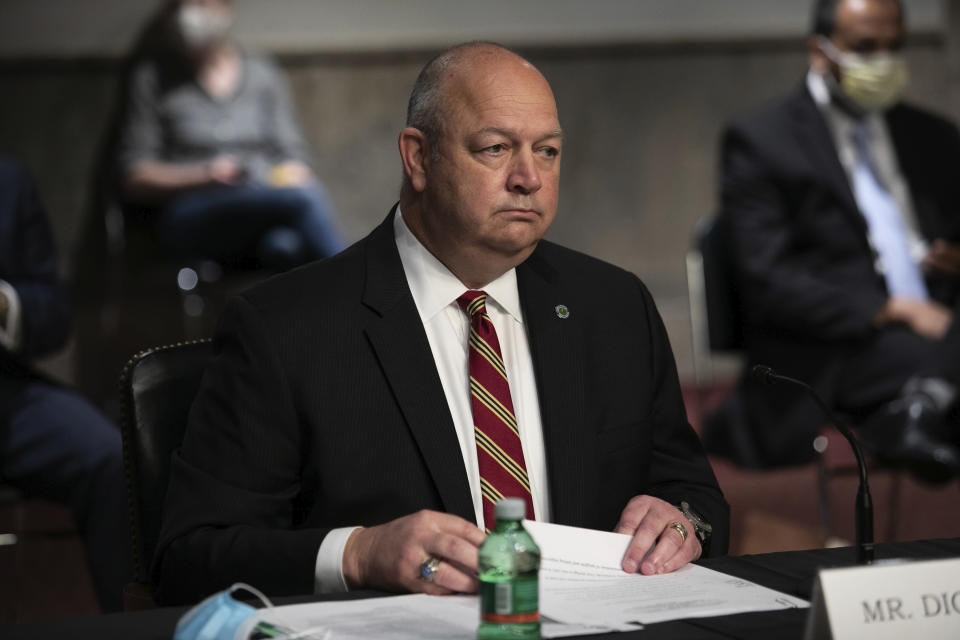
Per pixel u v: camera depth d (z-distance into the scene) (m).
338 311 5.32
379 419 5.16
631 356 5.79
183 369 5.70
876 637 3.30
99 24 19.39
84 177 19.45
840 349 11.20
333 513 5.09
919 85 21.53
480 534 4.21
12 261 9.28
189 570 4.80
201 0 17.48
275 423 5.11
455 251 5.34
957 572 3.44
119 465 8.38
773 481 14.03
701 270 11.69
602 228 21.41
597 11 21.08
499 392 5.32
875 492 13.19
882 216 11.97
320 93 20.52
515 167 5.15
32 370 8.74
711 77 21.38
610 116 21.27
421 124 5.34
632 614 3.80
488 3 20.80
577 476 5.34
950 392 10.59
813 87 12.12
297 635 3.56
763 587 4.18
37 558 10.66
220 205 16.38
